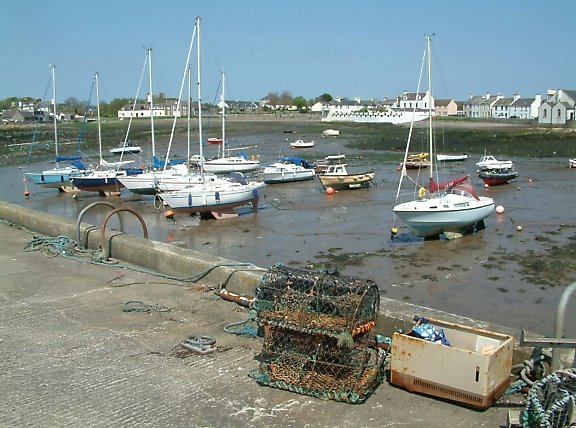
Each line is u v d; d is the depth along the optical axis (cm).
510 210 2862
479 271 1833
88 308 714
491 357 455
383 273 1838
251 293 735
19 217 1169
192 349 589
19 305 727
